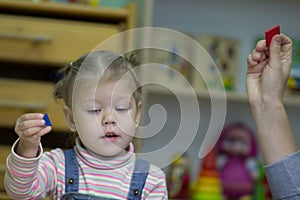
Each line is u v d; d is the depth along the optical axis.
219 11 2.15
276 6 2.20
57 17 1.79
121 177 0.90
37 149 0.83
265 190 1.99
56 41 1.67
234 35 2.16
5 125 1.68
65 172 0.91
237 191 2.01
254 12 2.18
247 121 2.17
